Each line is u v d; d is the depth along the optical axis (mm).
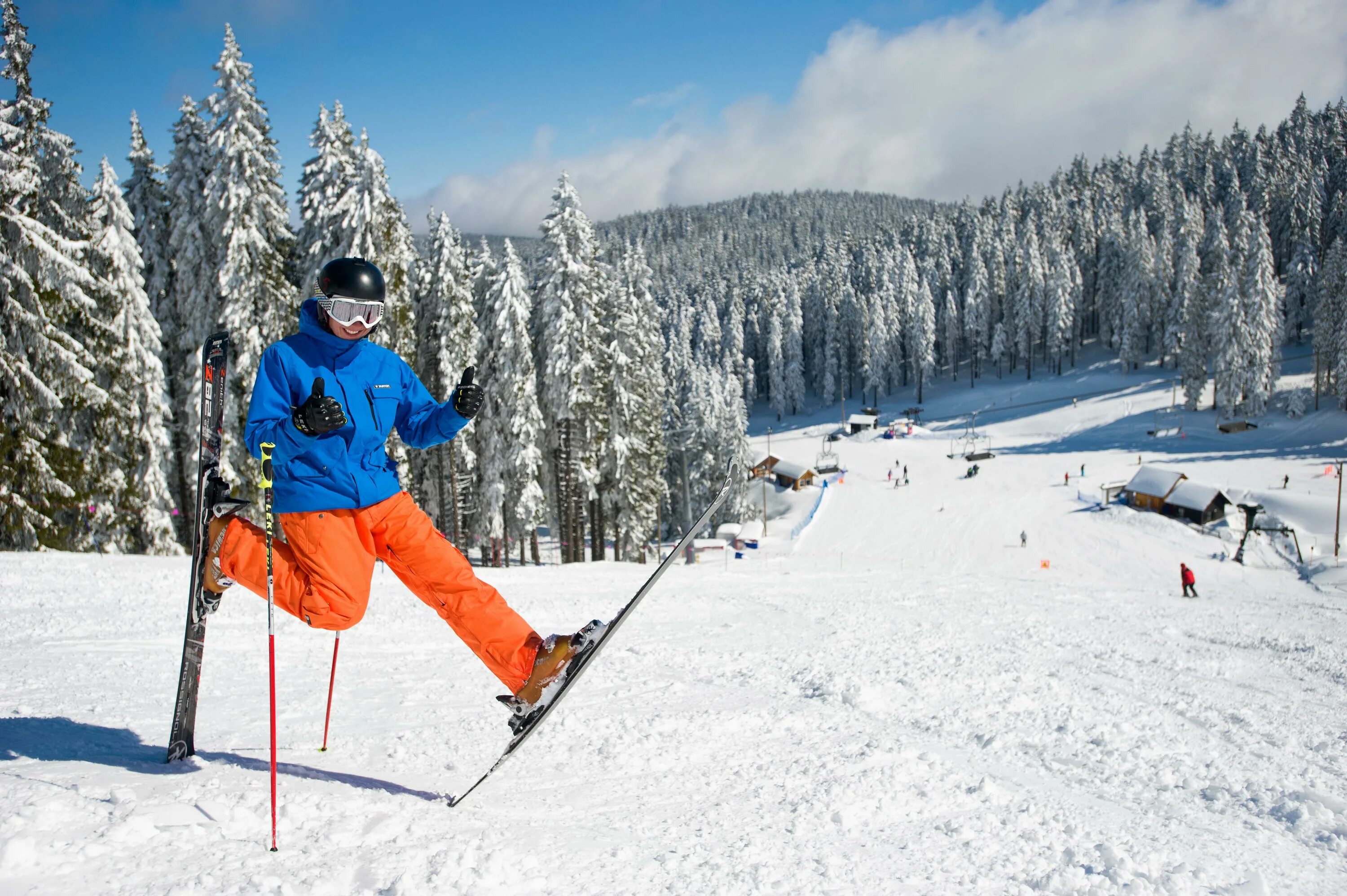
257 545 2941
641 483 36000
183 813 2766
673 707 6418
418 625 11164
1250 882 3496
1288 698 9078
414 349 25750
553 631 12961
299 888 2311
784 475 79312
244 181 22359
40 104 20844
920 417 103438
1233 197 116000
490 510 31516
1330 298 75938
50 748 3760
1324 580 36844
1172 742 6828
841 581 23609
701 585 21312
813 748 5457
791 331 115688
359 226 24047
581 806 3885
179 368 25906
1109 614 17266
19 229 17812
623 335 35656
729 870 3102
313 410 2578
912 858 3568
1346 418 71312
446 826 3051
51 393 18156
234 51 22281
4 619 10094
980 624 14898
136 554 23547
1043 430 88250
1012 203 132875
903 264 114000
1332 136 127000
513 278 30344
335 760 4211
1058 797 5047
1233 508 53781
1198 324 82000
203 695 5965
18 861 2268
